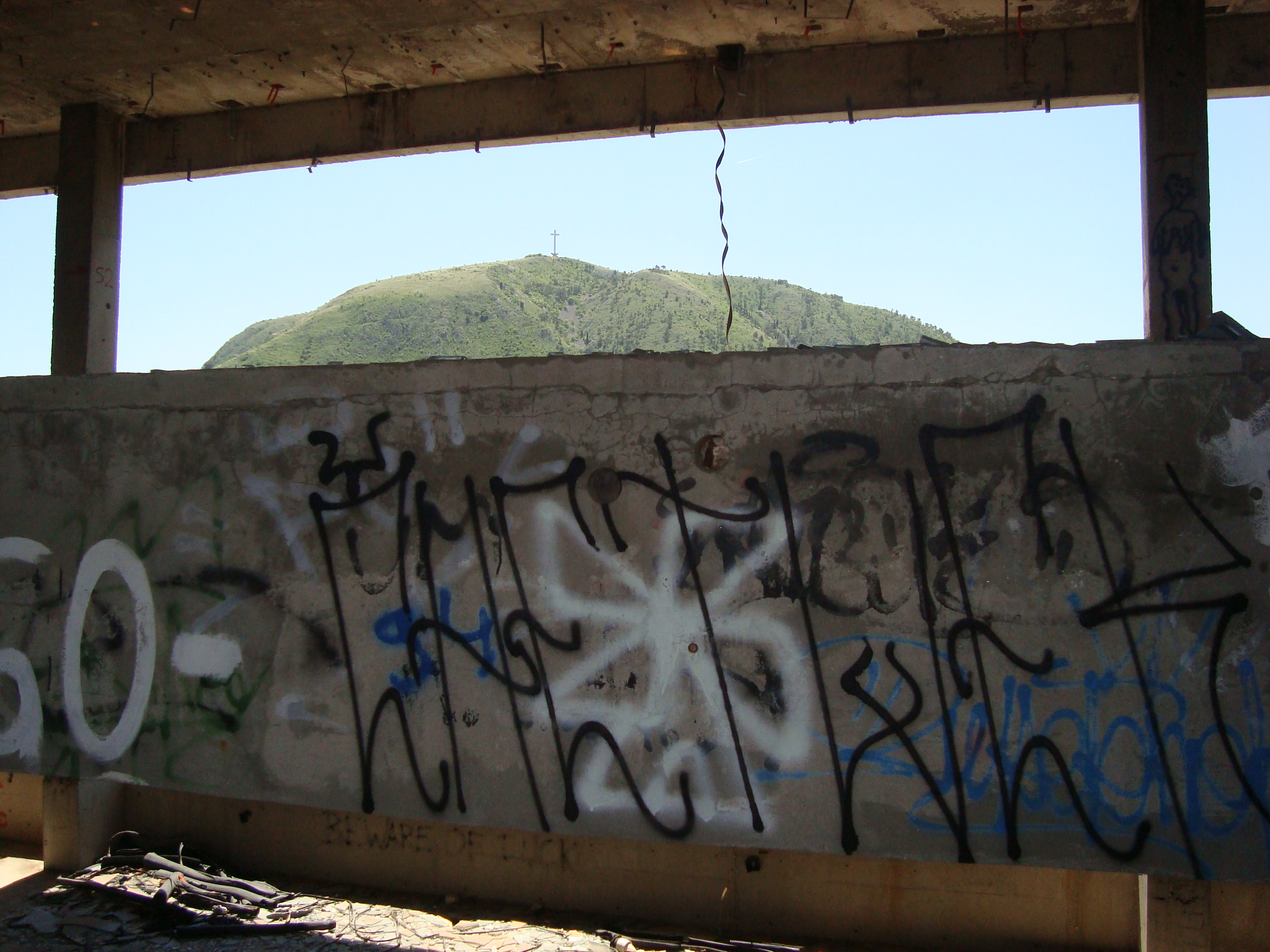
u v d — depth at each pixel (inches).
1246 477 128.9
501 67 284.4
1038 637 133.7
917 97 264.1
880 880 153.6
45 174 340.2
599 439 150.3
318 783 160.4
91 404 178.1
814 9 246.2
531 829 150.0
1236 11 243.8
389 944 156.3
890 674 137.9
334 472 162.9
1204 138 223.9
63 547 177.9
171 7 248.2
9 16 253.8
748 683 142.6
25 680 178.4
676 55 275.1
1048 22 251.1
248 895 172.7
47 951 156.0
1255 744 126.6
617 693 147.5
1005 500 135.9
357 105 305.4
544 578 151.6
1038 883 148.3
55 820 188.7
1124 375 133.3
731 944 152.7
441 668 155.5
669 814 144.4
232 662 166.7
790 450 143.1
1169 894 134.3
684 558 145.9
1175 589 130.1
